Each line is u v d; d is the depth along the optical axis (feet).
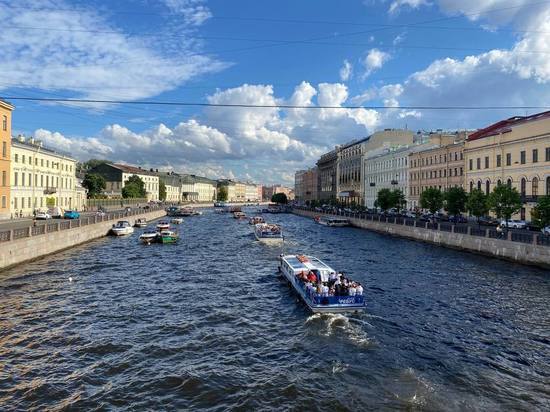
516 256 118.01
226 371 48.32
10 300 75.97
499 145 192.75
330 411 40.04
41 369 48.29
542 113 194.29
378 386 44.91
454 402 41.63
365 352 54.13
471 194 170.19
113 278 96.73
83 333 59.93
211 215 420.36
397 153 315.78
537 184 171.12
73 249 142.10
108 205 327.47
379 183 355.97
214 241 179.32
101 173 462.19
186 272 106.42
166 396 42.63
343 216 292.81
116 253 136.26
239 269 111.96
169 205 459.73
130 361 50.72
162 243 166.61
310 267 89.15
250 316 69.26
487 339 59.06
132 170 501.56
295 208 469.16
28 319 65.62
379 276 101.91
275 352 54.13
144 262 120.26
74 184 278.46
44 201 231.71
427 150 267.59
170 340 57.88
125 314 69.10
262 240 174.91
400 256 135.33
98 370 48.21
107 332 60.49
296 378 46.60
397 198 263.70
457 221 199.93
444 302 77.61
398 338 59.21
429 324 65.26
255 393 43.24
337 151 492.95
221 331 61.77
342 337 59.47
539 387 45.03
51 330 61.00
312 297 70.54
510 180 186.91
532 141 173.17
